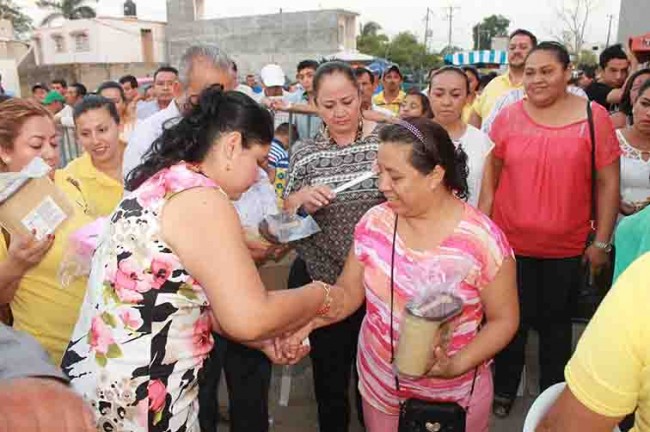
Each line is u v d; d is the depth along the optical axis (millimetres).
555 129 2990
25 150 2236
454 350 1994
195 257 1514
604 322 1163
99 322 1598
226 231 1532
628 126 3912
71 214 2027
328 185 2693
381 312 2035
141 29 42438
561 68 2906
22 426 799
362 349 2195
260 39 35438
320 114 2717
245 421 2744
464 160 2020
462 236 1919
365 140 2721
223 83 2887
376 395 2152
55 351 2275
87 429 864
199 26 38594
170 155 1637
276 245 2379
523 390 3541
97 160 2924
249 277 1542
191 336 1652
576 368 1202
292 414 3402
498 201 3229
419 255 1938
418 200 1885
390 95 7195
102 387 1584
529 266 3172
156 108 5980
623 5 11242
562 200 2992
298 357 2037
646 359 1113
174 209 1531
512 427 3246
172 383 1625
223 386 3664
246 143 1624
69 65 31875
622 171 3672
